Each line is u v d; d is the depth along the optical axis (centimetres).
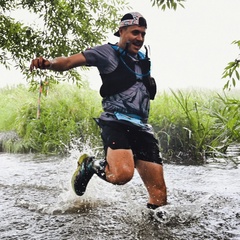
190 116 659
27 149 805
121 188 410
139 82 309
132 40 308
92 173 323
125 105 304
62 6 642
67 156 701
